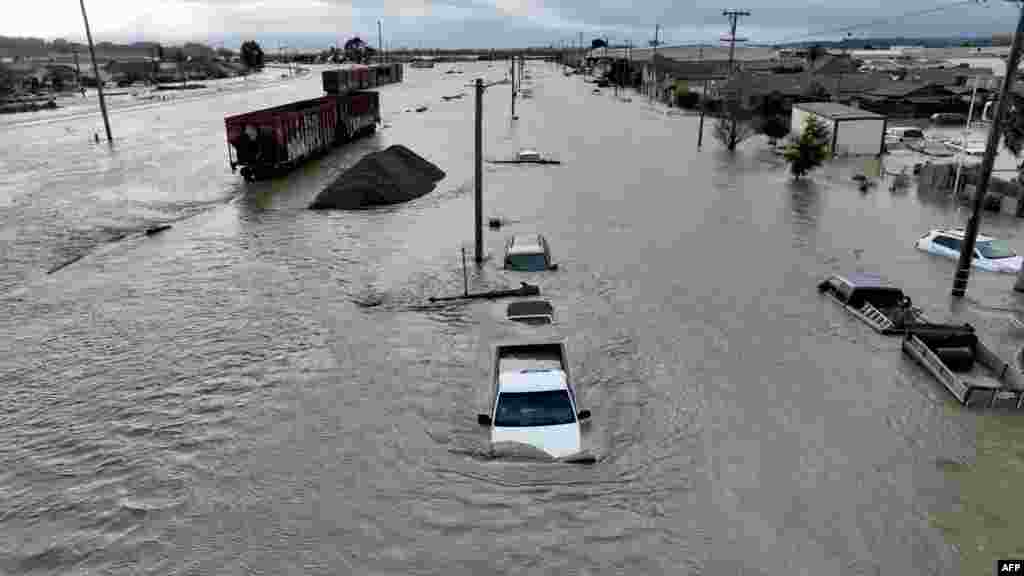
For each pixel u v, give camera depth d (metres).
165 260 27.47
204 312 21.62
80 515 11.84
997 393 14.77
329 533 11.03
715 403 15.12
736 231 31.06
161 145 59.88
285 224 32.81
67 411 15.65
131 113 88.06
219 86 150.38
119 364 18.02
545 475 12.41
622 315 20.70
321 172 47.91
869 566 9.86
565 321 20.25
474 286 23.56
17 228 32.78
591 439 13.65
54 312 22.00
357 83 122.06
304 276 25.02
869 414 14.59
